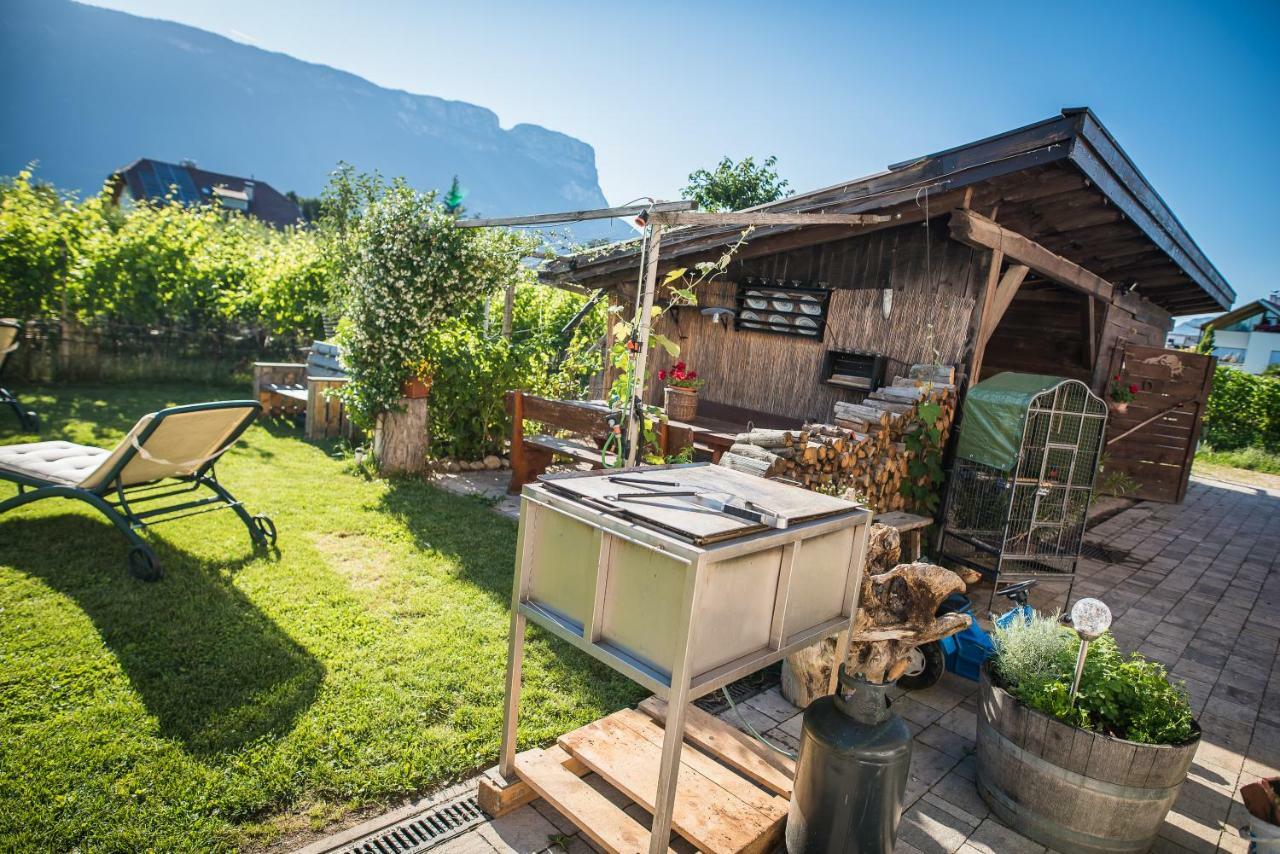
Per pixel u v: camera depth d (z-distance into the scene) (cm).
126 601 396
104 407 862
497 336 907
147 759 275
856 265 743
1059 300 1019
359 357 726
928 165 572
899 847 281
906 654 350
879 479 564
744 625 237
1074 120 505
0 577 409
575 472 289
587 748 296
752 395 844
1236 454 1750
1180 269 902
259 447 795
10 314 945
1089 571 715
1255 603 659
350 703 326
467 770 298
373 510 612
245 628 383
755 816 266
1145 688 287
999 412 542
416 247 707
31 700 302
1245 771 365
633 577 231
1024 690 299
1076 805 278
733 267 854
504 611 441
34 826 237
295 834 252
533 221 623
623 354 525
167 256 1072
